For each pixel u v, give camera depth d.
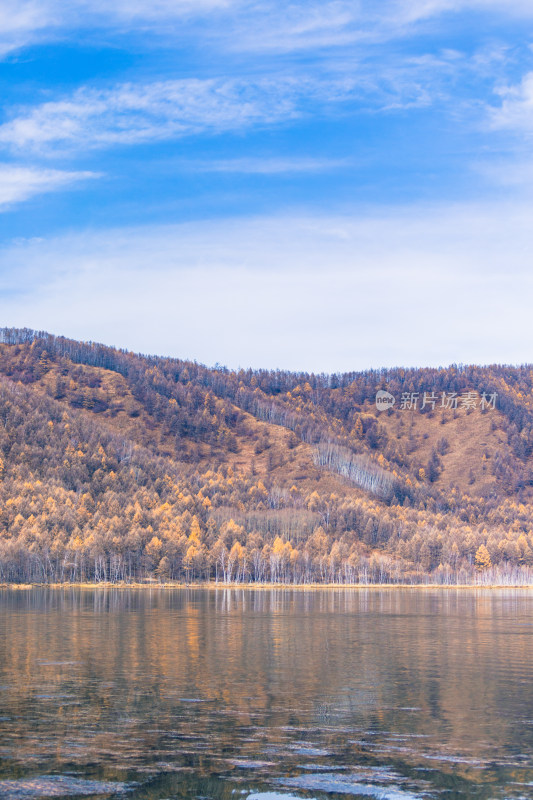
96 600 177.12
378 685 62.62
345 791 36.34
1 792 35.72
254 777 38.16
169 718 49.88
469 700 56.59
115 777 37.94
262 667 71.94
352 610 153.75
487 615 142.12
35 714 50.72
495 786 37.12
